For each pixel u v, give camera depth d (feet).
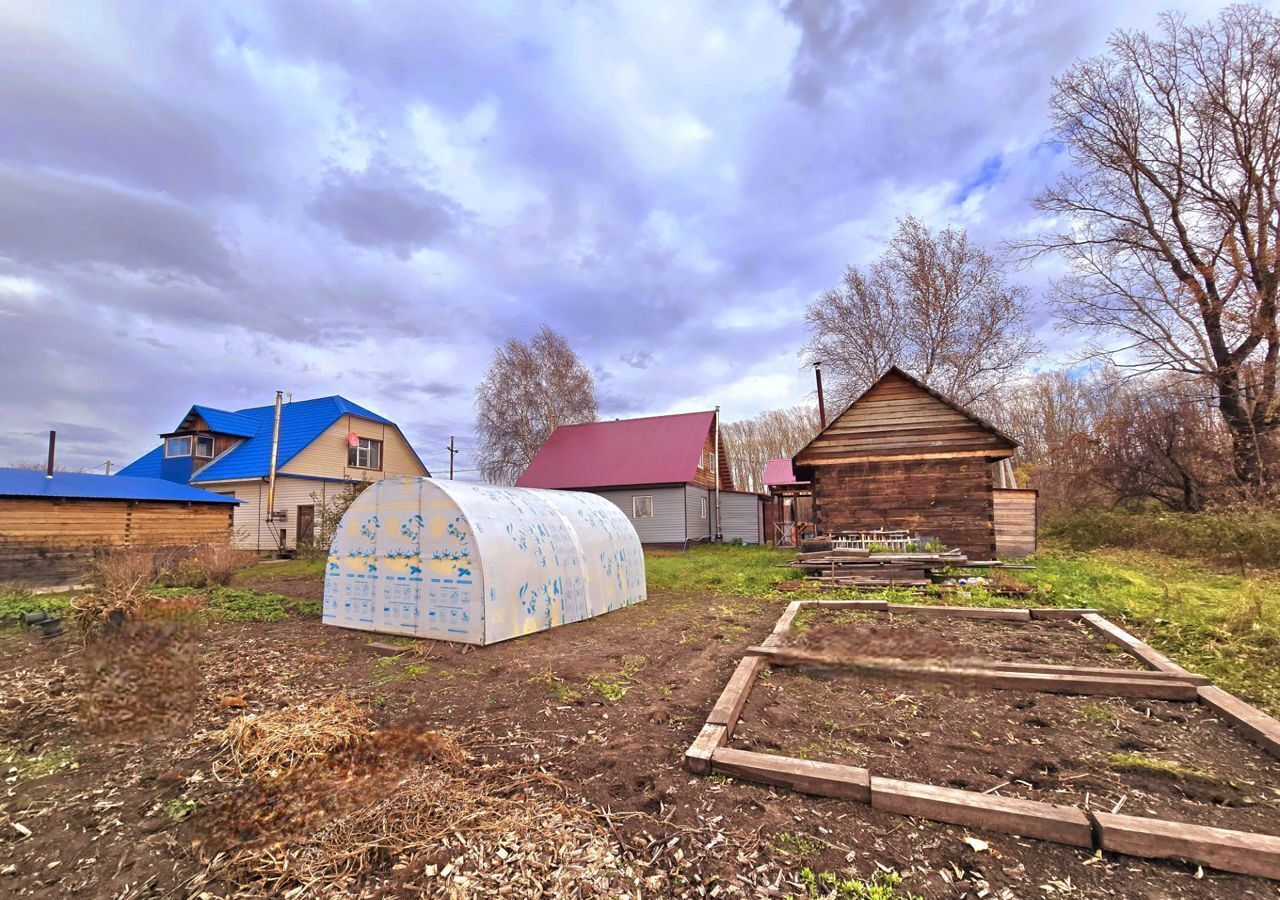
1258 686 15.20
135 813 10.20
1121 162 62.23
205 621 25.26
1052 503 81.15
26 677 18.30
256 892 8.13
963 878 7.95
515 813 9.82
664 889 8.03
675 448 80.12
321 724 13.08
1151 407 64.18
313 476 76.28
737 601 31.32
